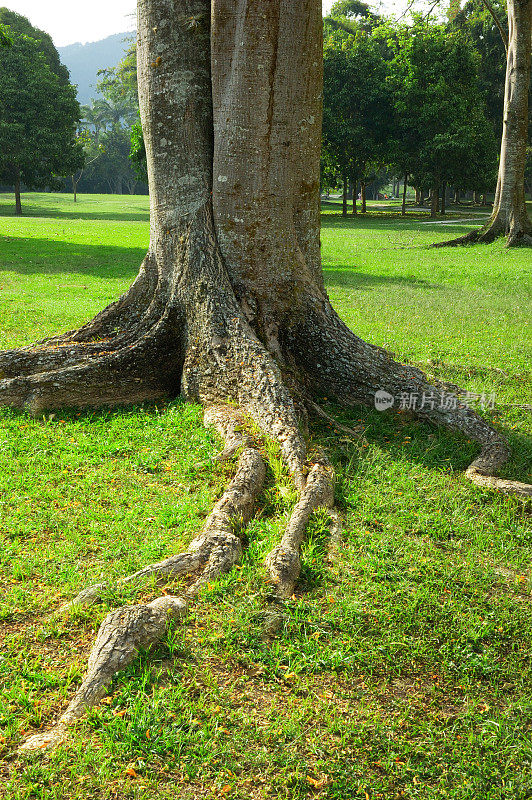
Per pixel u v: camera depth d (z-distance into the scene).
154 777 2.97
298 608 4.07
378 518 5.26
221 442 6.43
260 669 3.61
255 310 7.74
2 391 7.38
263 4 6.91
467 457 6.48
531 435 7.18
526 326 12.38
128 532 4.95
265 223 7.59
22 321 11.98
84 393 7.55
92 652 3.60
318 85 7.48
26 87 49.56
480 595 4.37
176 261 7.91
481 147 46.78
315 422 7.22
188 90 7.66
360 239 32.91
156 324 8.00
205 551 4.50
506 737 3.29
